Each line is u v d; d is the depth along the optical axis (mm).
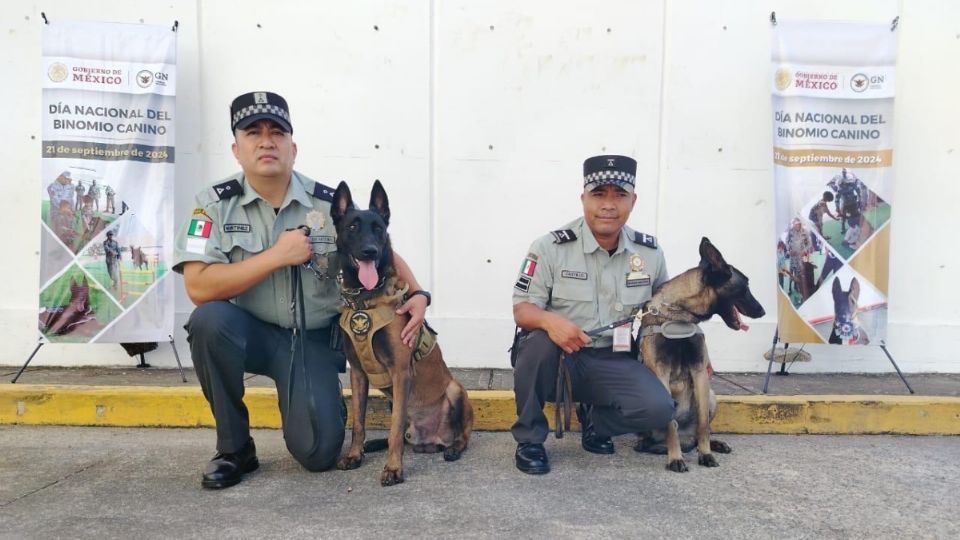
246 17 4453
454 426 3293
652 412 2986
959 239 4586
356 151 4539
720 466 3166
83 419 3746
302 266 2971
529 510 2633
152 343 4453
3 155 4469
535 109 4516
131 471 3045
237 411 2904
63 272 4172
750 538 2408
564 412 3494
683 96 4504
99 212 4180
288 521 2512
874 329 4211
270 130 2873
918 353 4605
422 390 3221
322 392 2938
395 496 2768
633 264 3256
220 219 2932
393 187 4551
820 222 4230
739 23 4473
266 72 4492
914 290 4609
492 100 4512
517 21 4465
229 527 2455
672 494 2811
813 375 4551
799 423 3713
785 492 2844
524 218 4578
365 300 2867
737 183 4555
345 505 2668
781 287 4211
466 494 2795
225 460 2885
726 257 4594
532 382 3062
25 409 3746
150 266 4234
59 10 4422
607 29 4469
